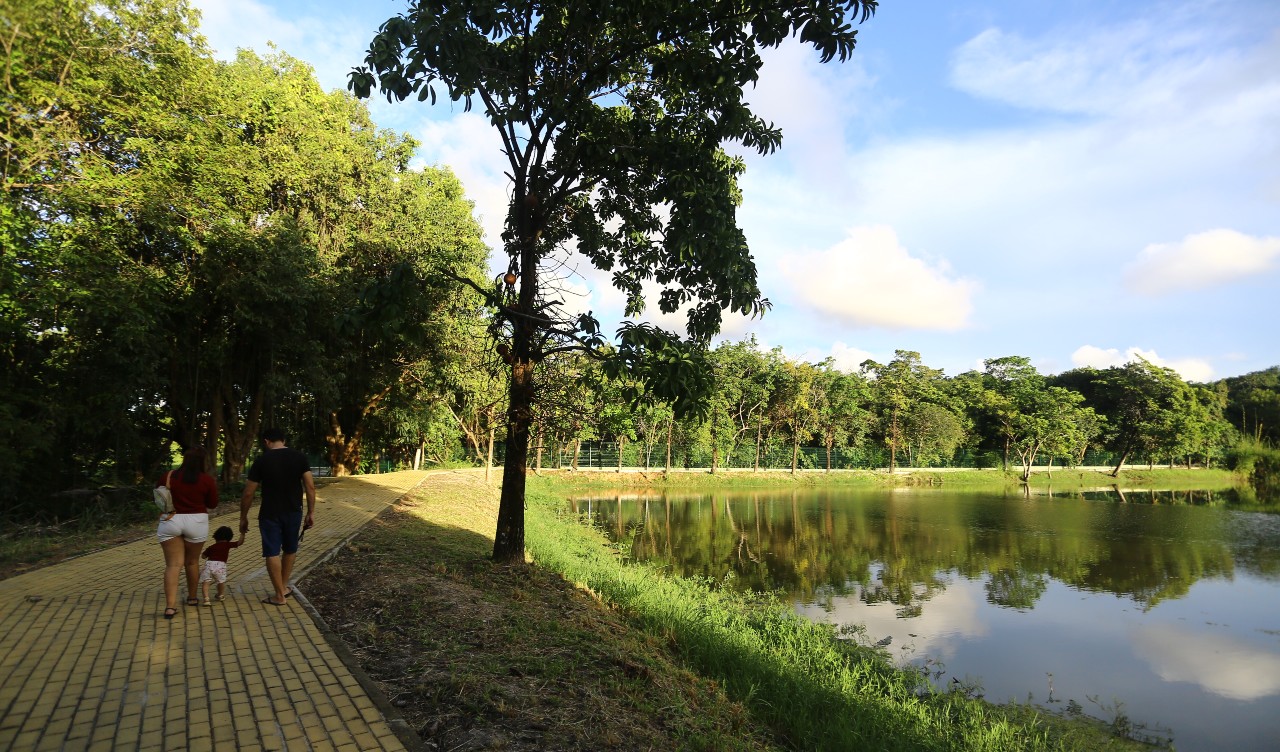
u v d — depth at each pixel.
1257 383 80.88
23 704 3.69
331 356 18.98
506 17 6.95
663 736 4.44
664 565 15.59
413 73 6.15
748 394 45.88
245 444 17.88
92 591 6.16
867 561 17.92
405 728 3.69
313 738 3.46
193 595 5.77
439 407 24.12
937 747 6.25
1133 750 7.25
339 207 19.00
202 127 13.11
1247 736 7.68
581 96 8.06
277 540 5.95
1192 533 24.11
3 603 5.65
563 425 8.84
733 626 9.27
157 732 3.44
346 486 19.69
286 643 4.91
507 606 6.87
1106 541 21.98
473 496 19.41
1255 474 60.41
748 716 5.70
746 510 29.48
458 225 22.44
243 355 16.80
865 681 8.16
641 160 8.27
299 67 19.00
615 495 34.34
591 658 5.66
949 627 11.84
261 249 14.29
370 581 7.30
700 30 7.40
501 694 4.43
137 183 11.48
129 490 13.38
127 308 11.18
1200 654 10.65
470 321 21.27
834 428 49.09
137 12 10.27
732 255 7.73
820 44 6.48
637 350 6.53
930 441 54.06
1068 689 9.09
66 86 8.66
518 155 8.29
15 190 9.20
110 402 12.16
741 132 7.77
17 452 10.75
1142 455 70.12
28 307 9.86
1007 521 26.91
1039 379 68.94
